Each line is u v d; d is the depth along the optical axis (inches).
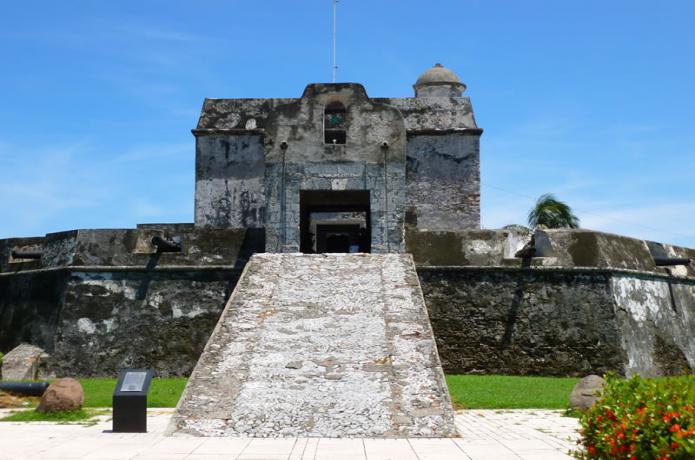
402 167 684.1
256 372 388.8
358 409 352.2
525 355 619.8
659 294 694.5
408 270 537.6
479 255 639.8
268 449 300.8
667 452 205.8
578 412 393.7
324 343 422.0
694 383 241.6
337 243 1079.6
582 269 633.0
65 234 675.4
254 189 885.8
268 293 493.7
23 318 683.4
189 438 326.3
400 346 418.0
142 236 672.4
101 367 631.2
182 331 634.2
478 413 415.2
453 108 905.5
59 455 289.4
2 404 444.1
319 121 690.2
